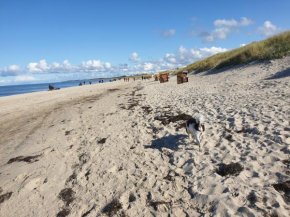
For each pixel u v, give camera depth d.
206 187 4.07
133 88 27.30
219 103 9.59
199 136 5.57
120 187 4.58
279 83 11.10
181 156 5.45
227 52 30.89
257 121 6.59
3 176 5.64
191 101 11.10
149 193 4.22
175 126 7.73
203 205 3.65
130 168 5.30
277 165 4.29
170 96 14.05
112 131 8.29
